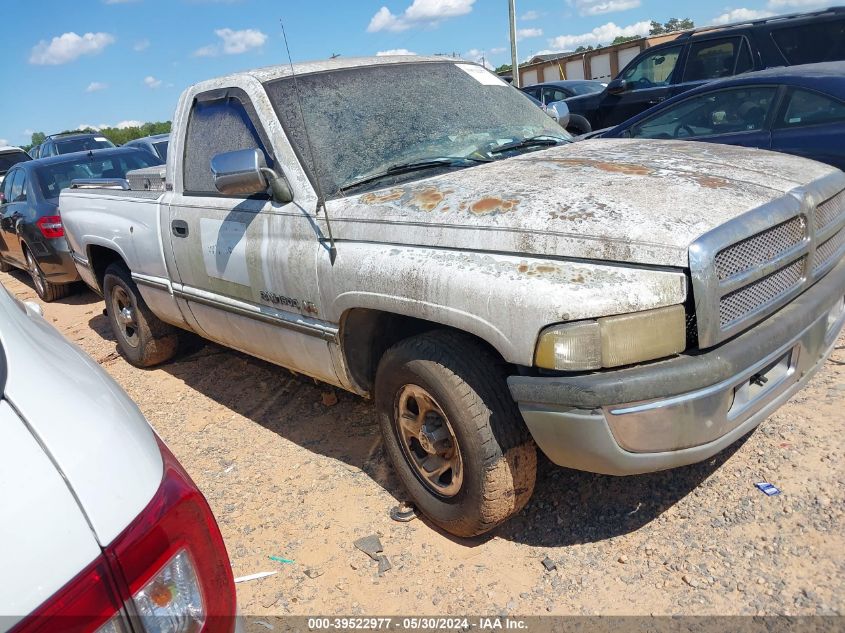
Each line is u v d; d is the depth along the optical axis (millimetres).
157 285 4617
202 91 4059
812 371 2805
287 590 2828
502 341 2422
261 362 5320
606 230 2385
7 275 11297
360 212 3023
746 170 2873
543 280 2355
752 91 6004
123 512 1341
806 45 8484
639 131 6848
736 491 2992
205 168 4043
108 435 1461
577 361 2273
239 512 3404
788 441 3268
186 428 4418
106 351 6254
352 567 2904
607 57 28328
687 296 2293
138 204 4668
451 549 2939
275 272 3422
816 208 2793
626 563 2703
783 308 2652
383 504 3311
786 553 2613
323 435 4059
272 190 3344
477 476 2691
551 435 2436
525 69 33344
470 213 2678
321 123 3480
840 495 2855
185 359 5652
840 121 5398
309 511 3336
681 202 2502
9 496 1262
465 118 3781
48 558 1222
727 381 2340
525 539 2934
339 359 3260
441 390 2699
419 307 2684
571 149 3488
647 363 2314
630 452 2330
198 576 1439
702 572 2592
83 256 5617
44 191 8367
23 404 1447
